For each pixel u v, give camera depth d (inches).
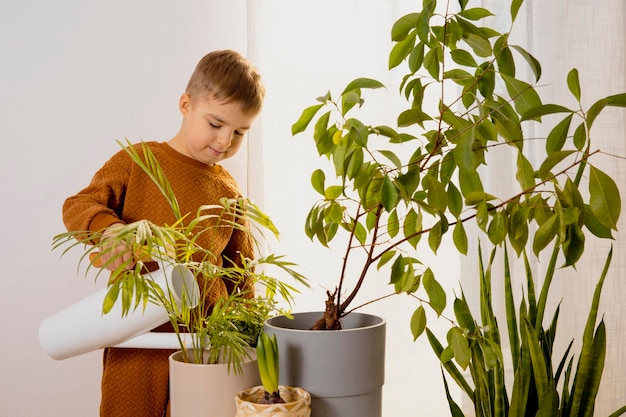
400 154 64.4
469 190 30.1
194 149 50.4
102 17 61.7
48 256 61.7
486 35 31.2
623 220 66.6
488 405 37.1
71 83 61.5
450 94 65.6
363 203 30.3
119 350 45.2
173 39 63.3
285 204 63.0
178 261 32.9
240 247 52.6
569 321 66.8
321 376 28.9
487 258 65.1
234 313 33.2
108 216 42.8
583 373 35.8
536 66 29.5
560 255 66.1
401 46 31.1
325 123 30.0
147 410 45.1
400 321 65.1
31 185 61.2
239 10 64.7
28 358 61.7
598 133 66.6
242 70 49.4
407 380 65.7
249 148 60.6
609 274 66.7
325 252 63.5
